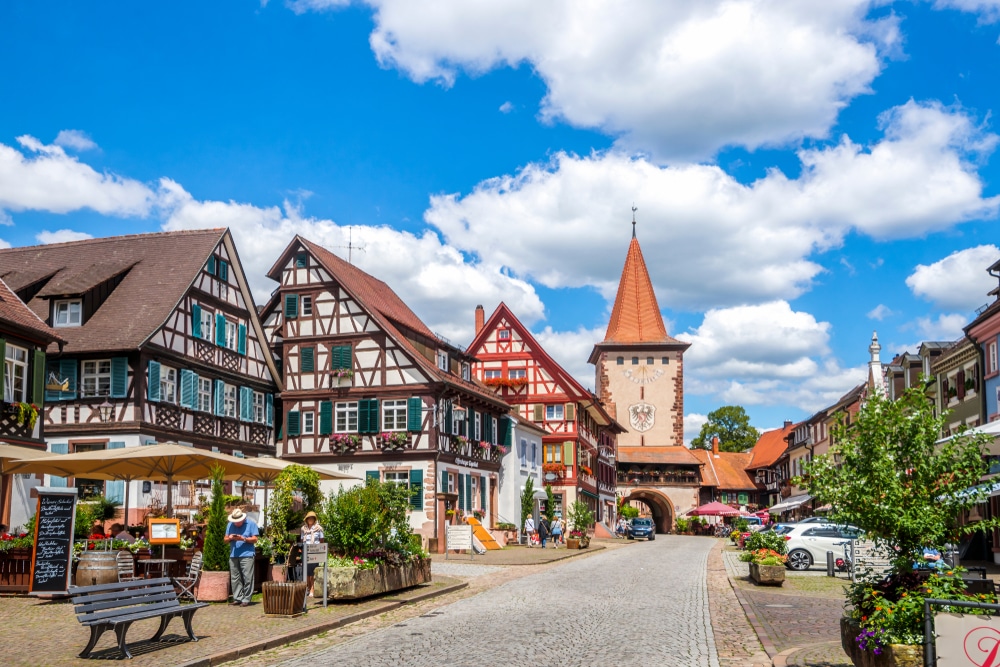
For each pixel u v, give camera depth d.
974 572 12.84
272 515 18.59
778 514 74.31
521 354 60.78
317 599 17.56
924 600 8.29
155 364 33.22
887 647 9.08
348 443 41.28
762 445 102.31
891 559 10.34
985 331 33.00
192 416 35.38
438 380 40.47
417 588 20.45
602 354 91.31
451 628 14.65
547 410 60.09
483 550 36.25
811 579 25.23
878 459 10.21
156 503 32.25
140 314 34.09
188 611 12.79
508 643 13.04
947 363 38.19
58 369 33.12
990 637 7.96
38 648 12.09
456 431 43.19
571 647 12.70
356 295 42.16
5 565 17.34
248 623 14.57
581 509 44.28
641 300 93.50
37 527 16.47
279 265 43.47
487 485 47.22
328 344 42.38
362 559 18.28
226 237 38.62
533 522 45.84
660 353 90.69
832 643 13.02
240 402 39.28
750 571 24.64
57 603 16.36
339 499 18.86
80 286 34.19
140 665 10.96
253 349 40.97
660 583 23.55
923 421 10.29
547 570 27.98
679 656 12.11
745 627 15.11
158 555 18.00
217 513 17.41
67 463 19.25
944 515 9.98
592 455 67.44
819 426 70.31
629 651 12.41
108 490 31.45
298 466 19.14
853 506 10.30
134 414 32.25
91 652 11.62
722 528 76.69
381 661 11.61
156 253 37.41
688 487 88.44
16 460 19.48
